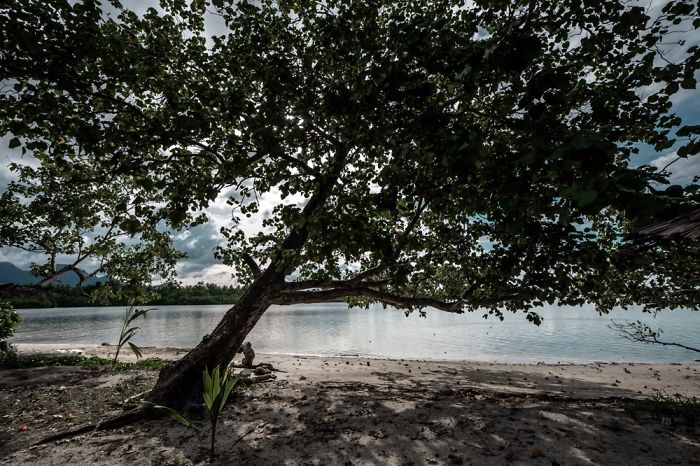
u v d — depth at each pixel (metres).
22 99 5.25
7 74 5.19
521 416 6.95
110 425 6.66
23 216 12.95
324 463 5.18
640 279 9.26
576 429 6.22
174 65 7.25
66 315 94.38
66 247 14.18
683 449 5.43
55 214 12.48
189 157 7.29
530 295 7.24
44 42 5.16
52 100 5.36
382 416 7.10
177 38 7.72
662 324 43.72
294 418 7.01
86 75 5.77
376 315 88.00
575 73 6.39
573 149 2.96
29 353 15.88
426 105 4.99
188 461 5.28
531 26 3.99
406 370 15.91
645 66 4.93
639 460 5.12
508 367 17.55
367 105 5.30
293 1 8.30
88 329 46.19
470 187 4.98
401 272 6.49
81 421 7.00
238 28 7.66
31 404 8.16
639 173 3.19
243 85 7.24
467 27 6.50
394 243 8.55
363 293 8.91
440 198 5.15
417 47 4.98
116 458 5.39
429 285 11.31
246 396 8.55
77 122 5.49
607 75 6.30
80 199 13.19
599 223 8.80
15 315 15.59
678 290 8.66
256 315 8.63
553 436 5.93
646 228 5.06
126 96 7.34
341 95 5.79
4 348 15.09
